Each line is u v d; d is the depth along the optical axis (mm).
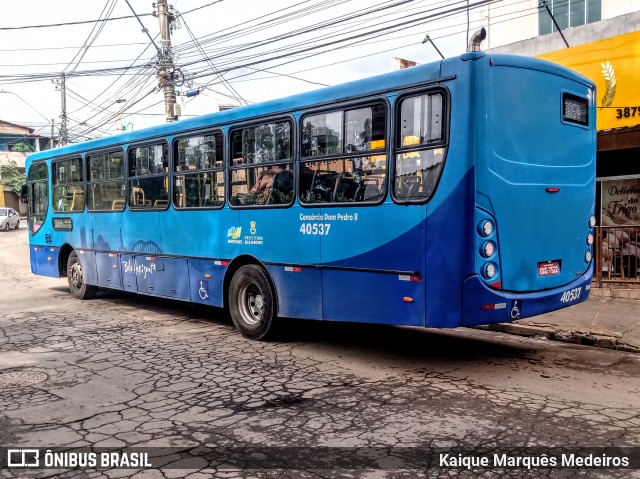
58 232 11805
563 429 4180
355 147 5977
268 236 6992
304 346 7008
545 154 5719
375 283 5781
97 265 10555
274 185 6918
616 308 8766
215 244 7793
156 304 10711
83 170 10727
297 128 6586
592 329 7426
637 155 10641
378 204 5734
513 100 5371
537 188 5613
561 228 5930
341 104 6094
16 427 4363
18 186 45844
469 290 5121
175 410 4707
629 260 9875
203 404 4848
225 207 7605
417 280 5402
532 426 4238
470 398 4914
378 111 5762
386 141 5660
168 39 16812
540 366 6027
